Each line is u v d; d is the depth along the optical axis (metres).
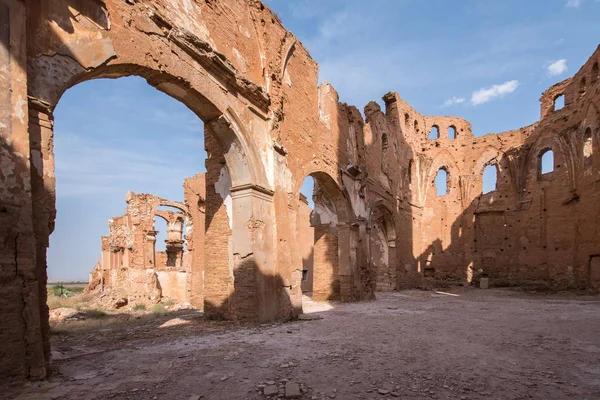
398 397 4.44
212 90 9.47
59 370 5.52
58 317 14.77
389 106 27.41
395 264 23.98
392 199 24.39
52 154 5.52
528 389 4.76
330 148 16.31
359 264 17.89
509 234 29.03
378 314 11.98
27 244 4.83
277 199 11.53
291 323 10.11
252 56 11.41
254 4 11.70
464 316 11.50
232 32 10.54
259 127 11.27
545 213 26.53
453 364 5.82
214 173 12.03
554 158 26.34
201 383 4.86
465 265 30.12
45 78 5.59
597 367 5.75
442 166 32.31
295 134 13.44
